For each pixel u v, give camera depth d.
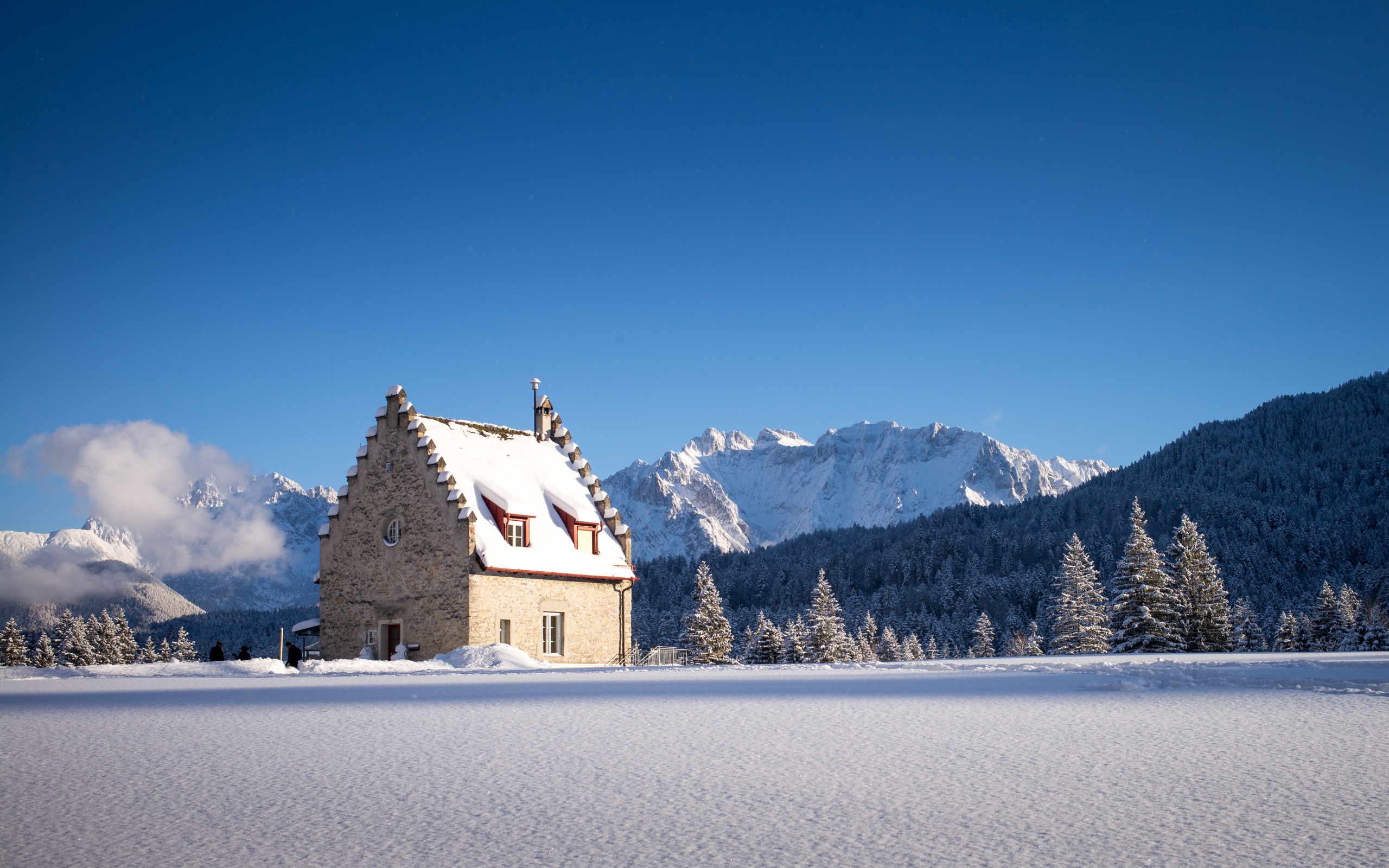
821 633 89.62
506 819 8.43
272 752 12.31
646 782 9.96
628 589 53.56
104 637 112.44
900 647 119.44
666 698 19.39
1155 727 13.62
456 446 51.34
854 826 7.97
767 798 9.11
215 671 34.22
